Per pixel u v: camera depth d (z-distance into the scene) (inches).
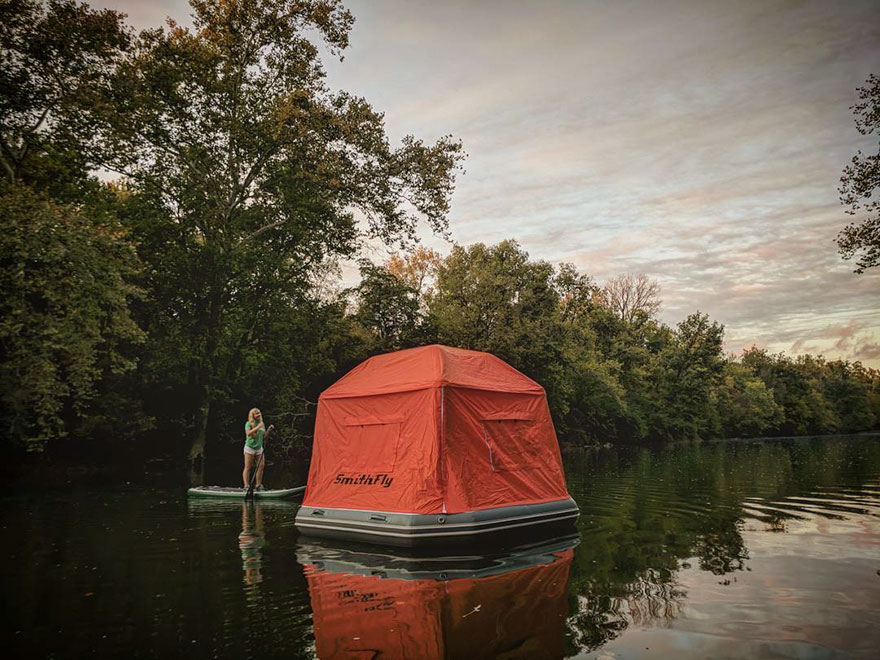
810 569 240.4
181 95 857.5
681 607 193.2
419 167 940.6
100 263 620.4
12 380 576.4
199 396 897.5
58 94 780.0
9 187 614.5
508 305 1525.6
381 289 1266.0
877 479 606.5
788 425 3061.0
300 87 896.9
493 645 162.9
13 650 166.2
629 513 402.9
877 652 152.5
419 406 338.0
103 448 856.9
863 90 804.6
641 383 2172.7
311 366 1082.7
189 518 397.4
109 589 225.5
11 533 341.4
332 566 261.0
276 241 1004.6
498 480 341.1
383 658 155.4
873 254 820.0
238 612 196.2
